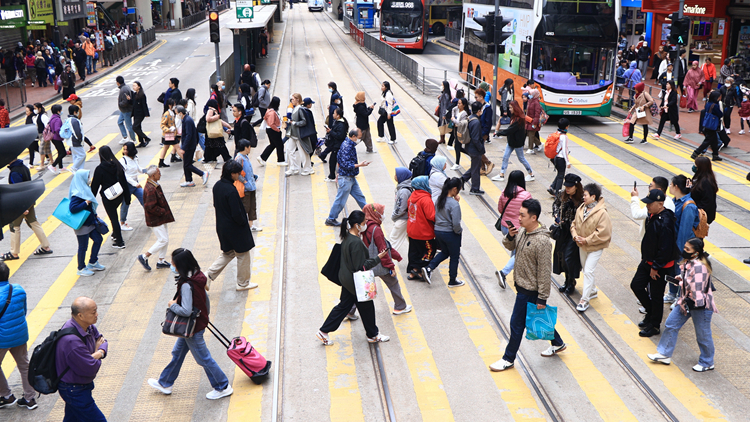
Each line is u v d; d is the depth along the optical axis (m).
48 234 12.08
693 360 7.39
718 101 15.73
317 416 6.52
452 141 16.97
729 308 8.62
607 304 8.77
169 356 7.81
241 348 7.01
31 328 8.52
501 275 9.01
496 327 8.25
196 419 6.55
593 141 18.59
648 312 8.03
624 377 7.07
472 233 11.45
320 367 7.42
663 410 6.42
